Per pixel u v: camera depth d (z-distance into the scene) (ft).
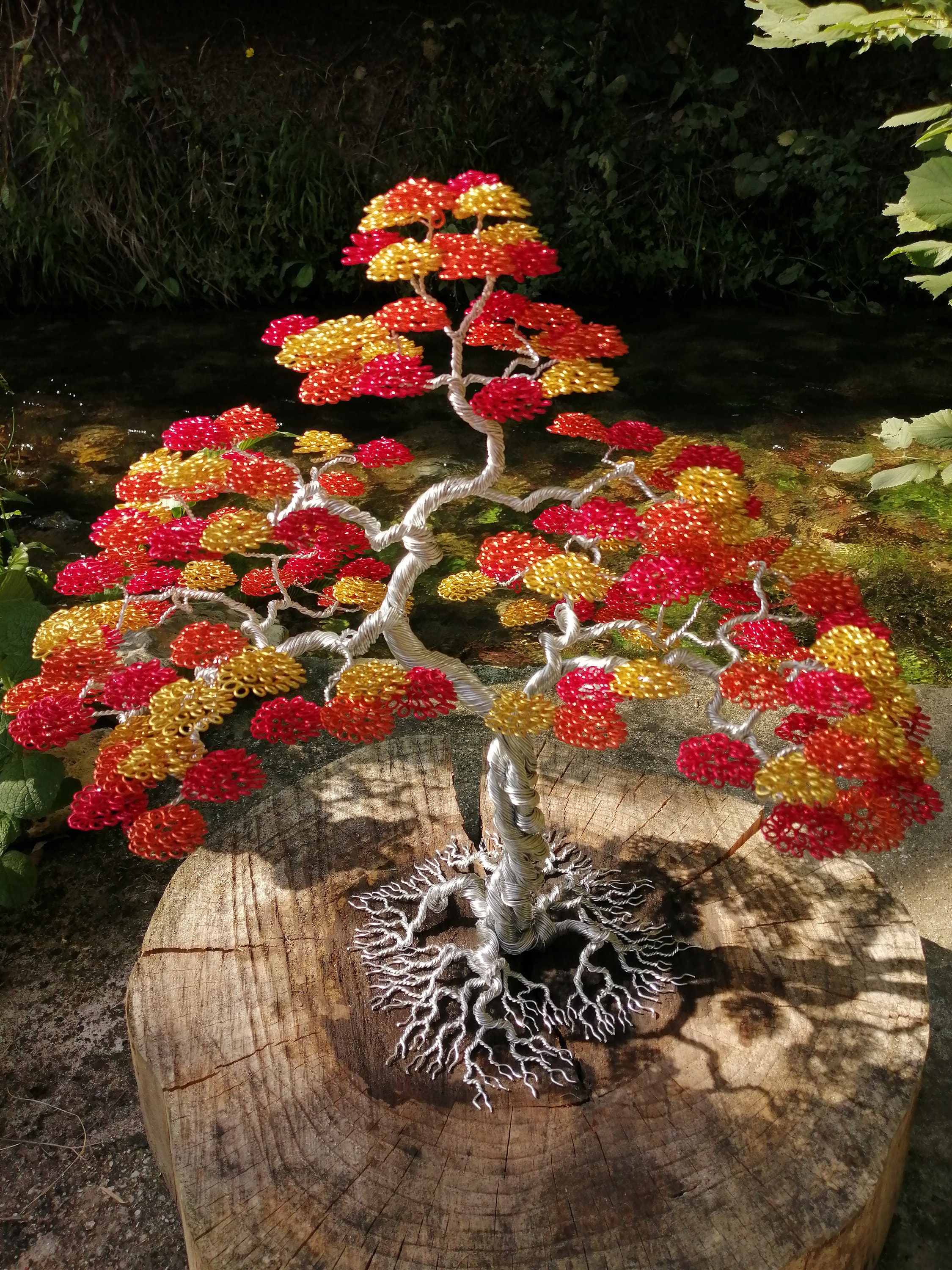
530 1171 1.61
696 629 3.80
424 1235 1.53
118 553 1.61
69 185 6.49
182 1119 1.68
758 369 5.82
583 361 1.45
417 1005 1.87
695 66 6.69
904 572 4.10
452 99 6.70
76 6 6.32
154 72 6.56
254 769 1.49
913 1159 2.13
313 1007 1.88
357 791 2.35
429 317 1.40
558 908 2.06
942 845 2.88
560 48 6.66
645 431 1.65
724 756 1.45
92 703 1.76
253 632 1.78
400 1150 1.64
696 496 1.42
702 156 6.72
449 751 2.47
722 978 1.92
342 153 6.63
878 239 6.64
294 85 6.65
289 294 6.73
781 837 1.45
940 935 2.64
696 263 6.68
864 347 6.09
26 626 2.65
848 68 6.70
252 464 1.56
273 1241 1.52
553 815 2.29
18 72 6.53
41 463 4.85
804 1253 1.50
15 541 3.54
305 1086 1.74
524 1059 1.79
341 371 1.50
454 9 6.66
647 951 1.97
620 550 1.78
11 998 2.44
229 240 6.56
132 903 2.68
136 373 5.76
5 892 2.51
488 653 3.71
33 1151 2.14
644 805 2.31
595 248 6.66
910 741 1.48
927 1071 2.31
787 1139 1.64
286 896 2.09
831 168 6.63
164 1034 1.82
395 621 1.68
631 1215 1.54
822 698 1.41
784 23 1.65
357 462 1.76
